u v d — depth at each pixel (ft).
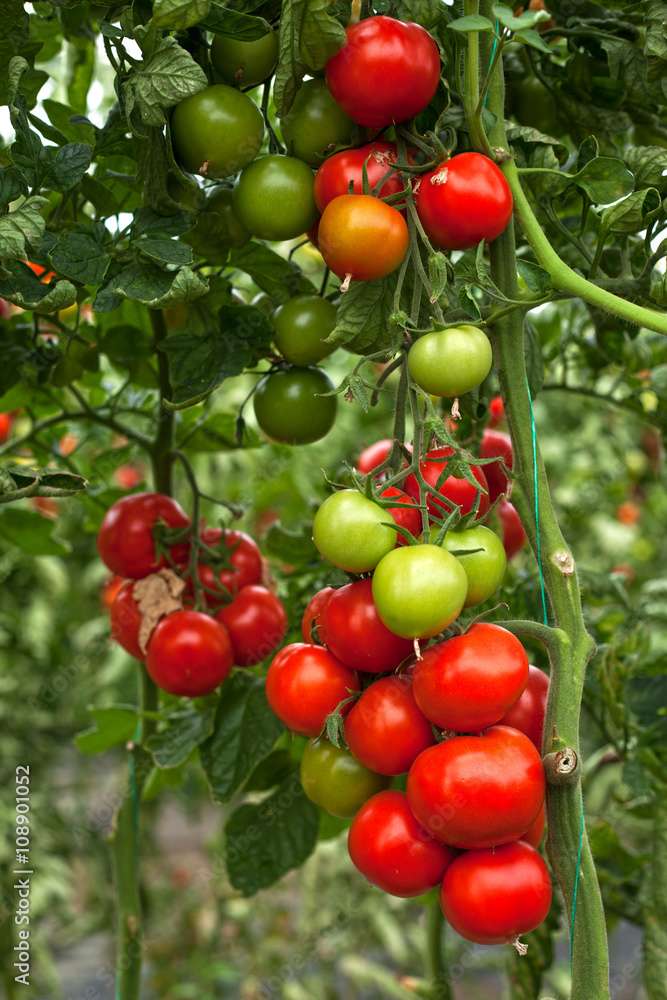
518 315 3.72
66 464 4.94
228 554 4.35
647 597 5.02
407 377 3.65
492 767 3.39
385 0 3.79
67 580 10.84
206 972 11.87
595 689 4.79
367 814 3.56
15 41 3.83
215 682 4.24
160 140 3.70
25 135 3.64
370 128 3.76
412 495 3.64
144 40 3.56
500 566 3.54
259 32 3.62
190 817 13.67
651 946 4.31
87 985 11.34
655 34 3.87
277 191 3.78
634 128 4.43
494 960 10.51
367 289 3.78
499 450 4.31
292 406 4.12
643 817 4.95
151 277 3.68
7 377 4.46
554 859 3.54
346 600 3.55
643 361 4.87
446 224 3.59
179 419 4.91
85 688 11.22
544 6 4.18
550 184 3.85
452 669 3.40
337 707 3.54
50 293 3.57
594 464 10.77
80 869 12.39
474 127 3.60
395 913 10.92
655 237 3.82
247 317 4.02
